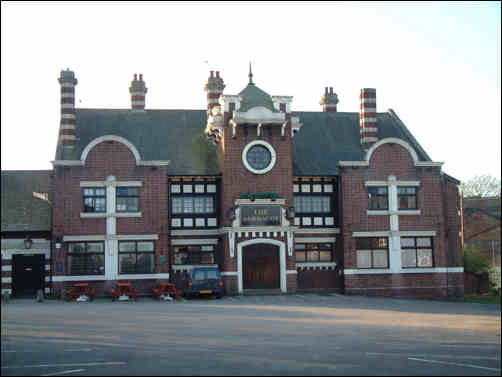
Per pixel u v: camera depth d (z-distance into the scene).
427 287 33.94
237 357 12.36
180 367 11.16
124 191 31.97
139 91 37.84
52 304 27.23
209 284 29.67
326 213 34.41
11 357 12.55
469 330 17.95
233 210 31.98
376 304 27.75
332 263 34.25
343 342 14.94
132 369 10.97
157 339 15.27
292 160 34.72
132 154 32.09
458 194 35.53
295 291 32.31
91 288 30.47
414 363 11.77
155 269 31.75
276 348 13.73
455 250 34.91
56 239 31.02
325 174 34.28
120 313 22.17
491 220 57.34
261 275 32.28
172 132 36.50
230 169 32.53
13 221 32.19
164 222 32.00
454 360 12.28
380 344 14.62
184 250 33.41
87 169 31.67
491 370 11.12
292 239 32.44
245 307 25.00
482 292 41.88
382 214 33.94
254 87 34.06
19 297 31.53
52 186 32.72
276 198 32.44
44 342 14.76
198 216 33.50
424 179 34.50
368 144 36.66
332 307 25.55
